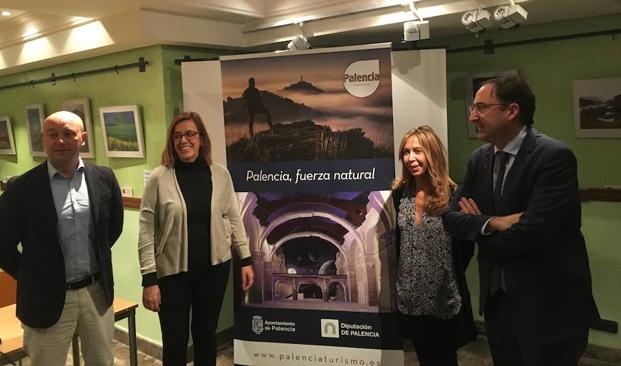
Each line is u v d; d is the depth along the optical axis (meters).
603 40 2.97
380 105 2.66
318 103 2.71
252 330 2.88
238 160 2.84
